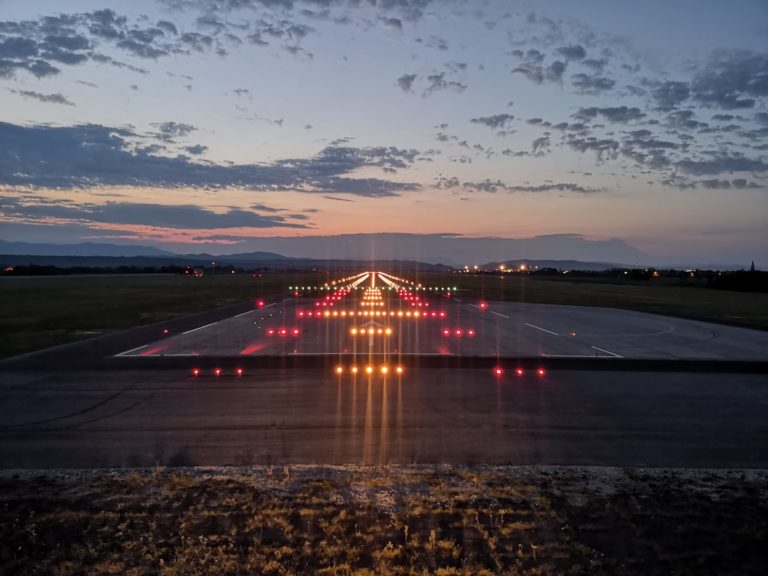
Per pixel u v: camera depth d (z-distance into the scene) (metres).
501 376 17.62
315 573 6.41
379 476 9.30
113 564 6.59
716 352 22.50
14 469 9.71
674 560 6.76
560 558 6.78
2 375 17.34
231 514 7.84
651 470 9.79
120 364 19.03
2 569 6.50
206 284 79.38
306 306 42.81
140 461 10.16
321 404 14.11
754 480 9.38
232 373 17.70
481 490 8.74
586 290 70.31
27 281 88.75
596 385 16.52
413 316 35.78
